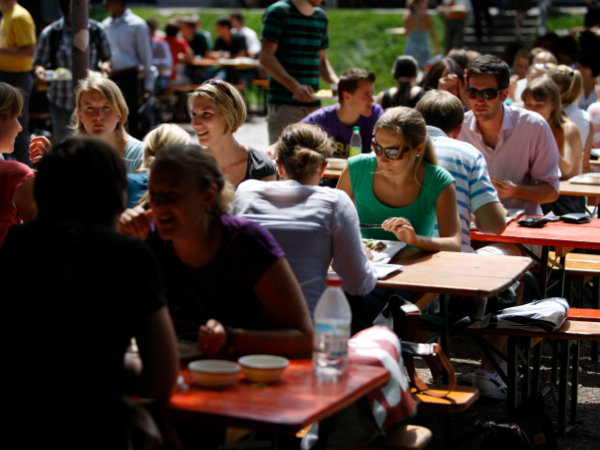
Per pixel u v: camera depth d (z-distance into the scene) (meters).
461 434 8.52
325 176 12.46
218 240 5.79
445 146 9.79
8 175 8.15
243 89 34.72
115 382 4.70
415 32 30.50
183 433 5.29
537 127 11.27
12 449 4.53
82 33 11.84
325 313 5.50
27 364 4.58
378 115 13.90
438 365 8.96
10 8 18.14
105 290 4.68
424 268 7.94
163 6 57.94
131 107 24.31
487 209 9.60
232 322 5.97
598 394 10.02
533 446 7.68
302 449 5.88
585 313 8.97
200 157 5.65
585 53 19.66
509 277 7.62
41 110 24.14
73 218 4.88
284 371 5.45
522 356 8.45
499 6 45.75
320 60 17.27
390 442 6.00
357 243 7.05
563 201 13.23
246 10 54.19
